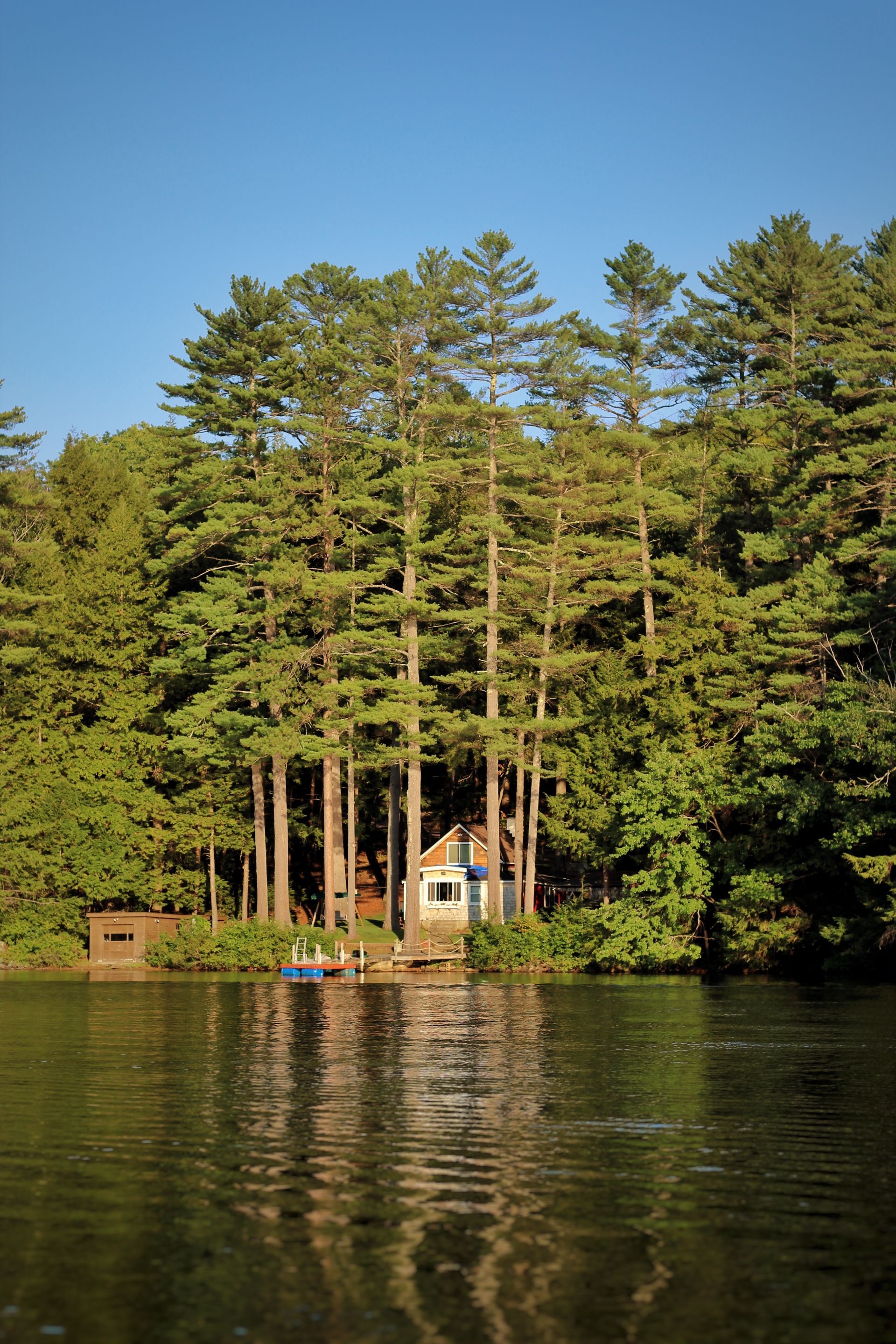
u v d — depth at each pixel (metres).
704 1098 19.08
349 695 59.28
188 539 60.91
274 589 61.06
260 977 54.56
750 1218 12.14
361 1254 11.03
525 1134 16.14
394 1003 38.09
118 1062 23.62
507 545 63.94
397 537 63.19
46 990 45.88
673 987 45.31
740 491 65.25
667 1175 13.84
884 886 45.09
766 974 51.94
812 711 46.38
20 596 62.00
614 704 57.16
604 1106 18.28
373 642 59.97
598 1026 30.47
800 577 52.69
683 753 52.16
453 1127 16.67
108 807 63.78
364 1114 17.61
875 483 53.53
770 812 49.12
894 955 46.31
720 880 51.53
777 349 65.44
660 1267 10.70
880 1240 11.44
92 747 64.88
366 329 62.06
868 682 45.31
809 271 64.31
